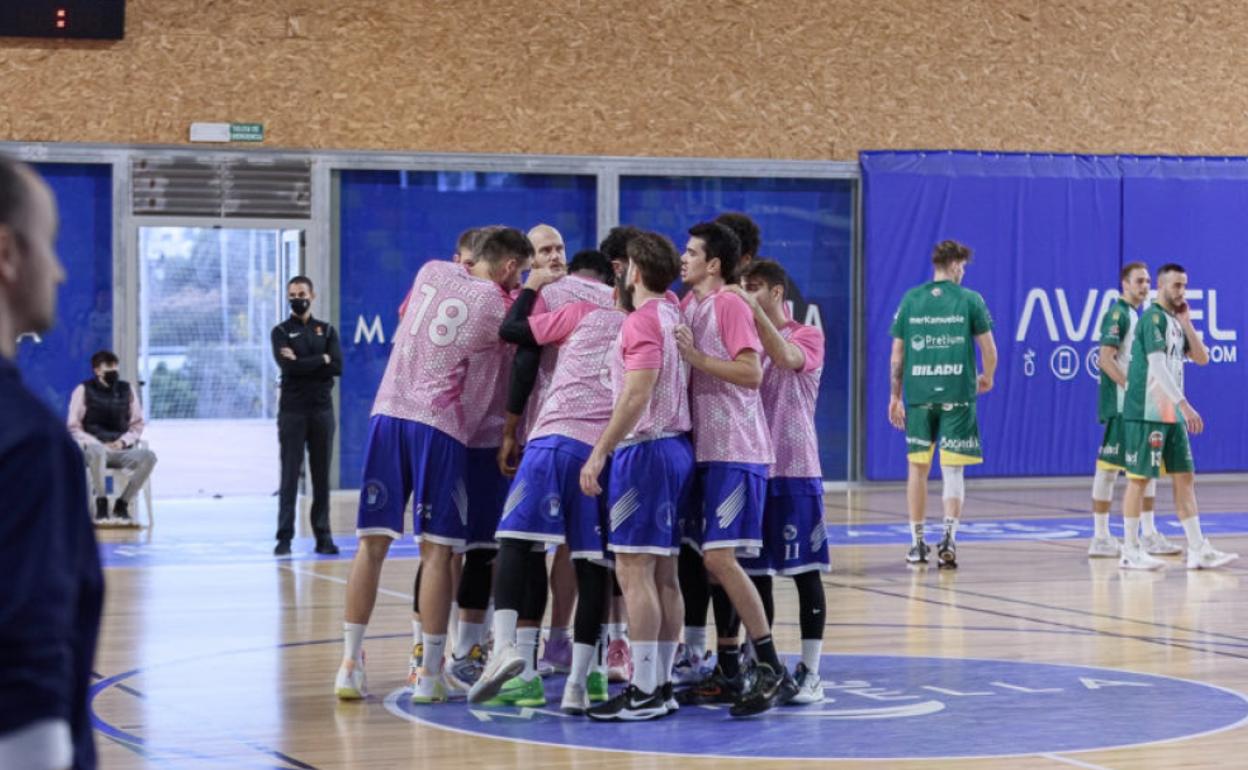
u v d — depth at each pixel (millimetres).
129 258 17234
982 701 7027
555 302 6992
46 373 17156
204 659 8219
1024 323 19406
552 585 7863
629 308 6859
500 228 7320
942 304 12109
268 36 17547
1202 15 20078
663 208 18703
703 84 18688
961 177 19203
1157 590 10875
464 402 7129
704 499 6660
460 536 7031
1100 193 19625
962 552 13164
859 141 19141
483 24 18094
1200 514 16438
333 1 17703
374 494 7020
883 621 9445
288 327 13031
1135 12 19859
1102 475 12805
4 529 1855
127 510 15242
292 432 13000
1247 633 9016
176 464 22141
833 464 19250
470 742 6238
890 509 16984
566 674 7863
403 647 8633
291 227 17656
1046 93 19609
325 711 6887
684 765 5789
